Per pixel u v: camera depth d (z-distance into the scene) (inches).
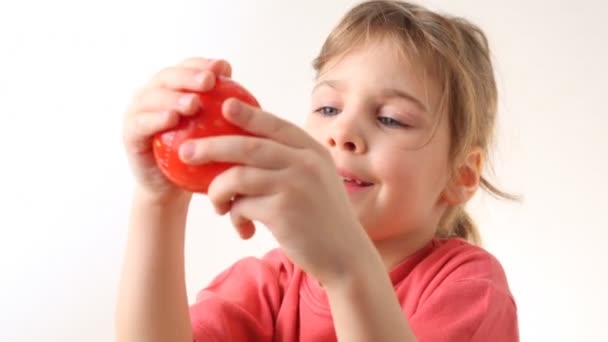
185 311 31.0
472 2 64.8
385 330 23.2
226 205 22.1
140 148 25.7
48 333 63.1
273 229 21.6
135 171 27.0
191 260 65.4
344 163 34.8
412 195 35.7
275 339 38.6
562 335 63.6
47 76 63.8
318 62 41.6
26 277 63.1
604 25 62.6
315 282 38.3
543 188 64.1
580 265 63.3
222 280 41.8
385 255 37.4
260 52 66.0
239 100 22.4
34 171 63.6
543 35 63.8
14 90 63.6
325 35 65.2
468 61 41.4
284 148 21.4
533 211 64.1
